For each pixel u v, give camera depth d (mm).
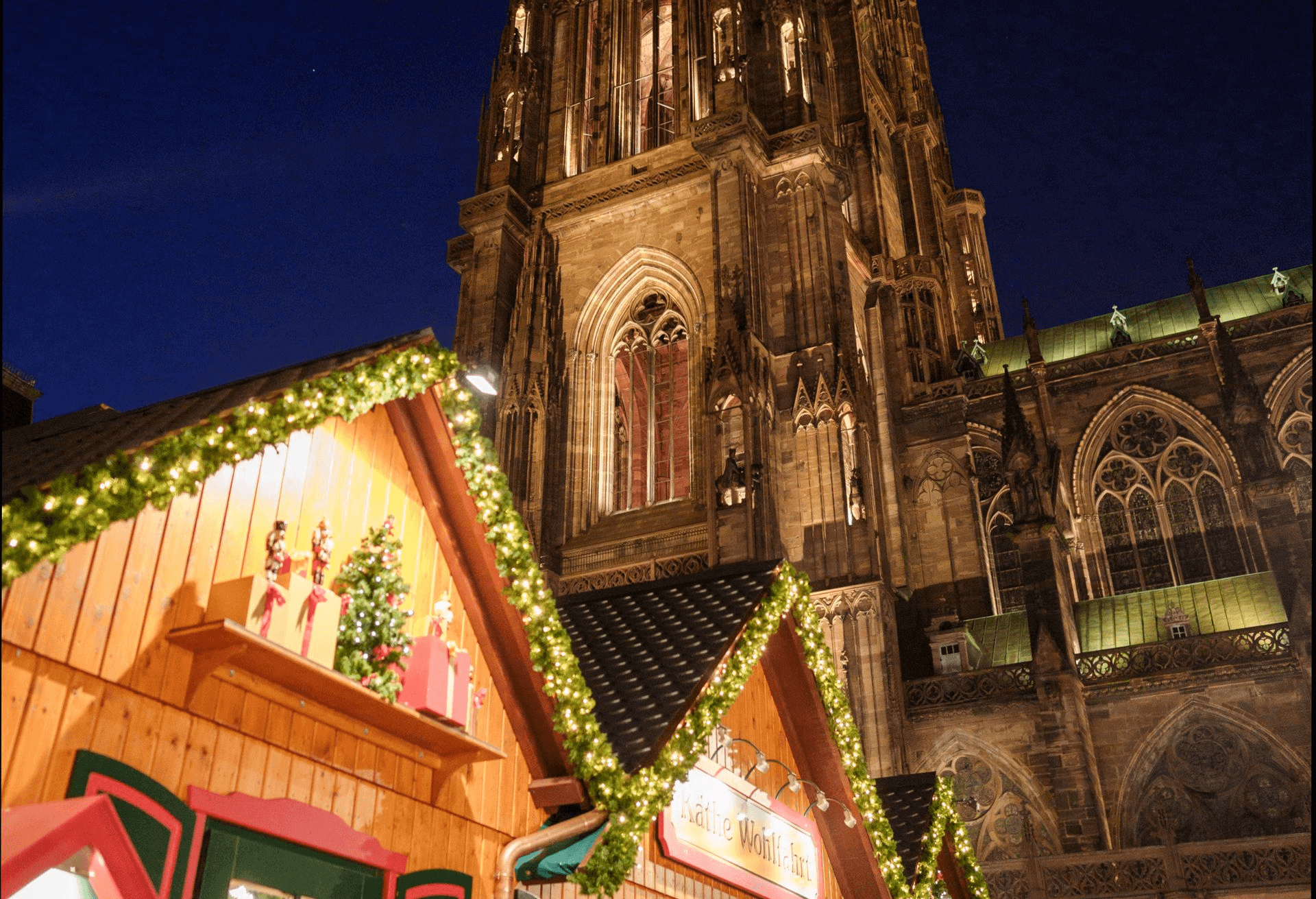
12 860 9711
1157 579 63281
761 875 20125
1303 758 48188
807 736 22406
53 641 10516
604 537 59750
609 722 16766
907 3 101938
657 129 72750
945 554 67000
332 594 13203
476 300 67375
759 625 19188
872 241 75750
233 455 12016
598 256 67562
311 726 13398
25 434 17859
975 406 71562
